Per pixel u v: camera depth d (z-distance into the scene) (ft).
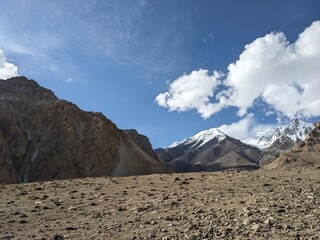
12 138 607.37
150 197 75.20
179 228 46.14
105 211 63.26
